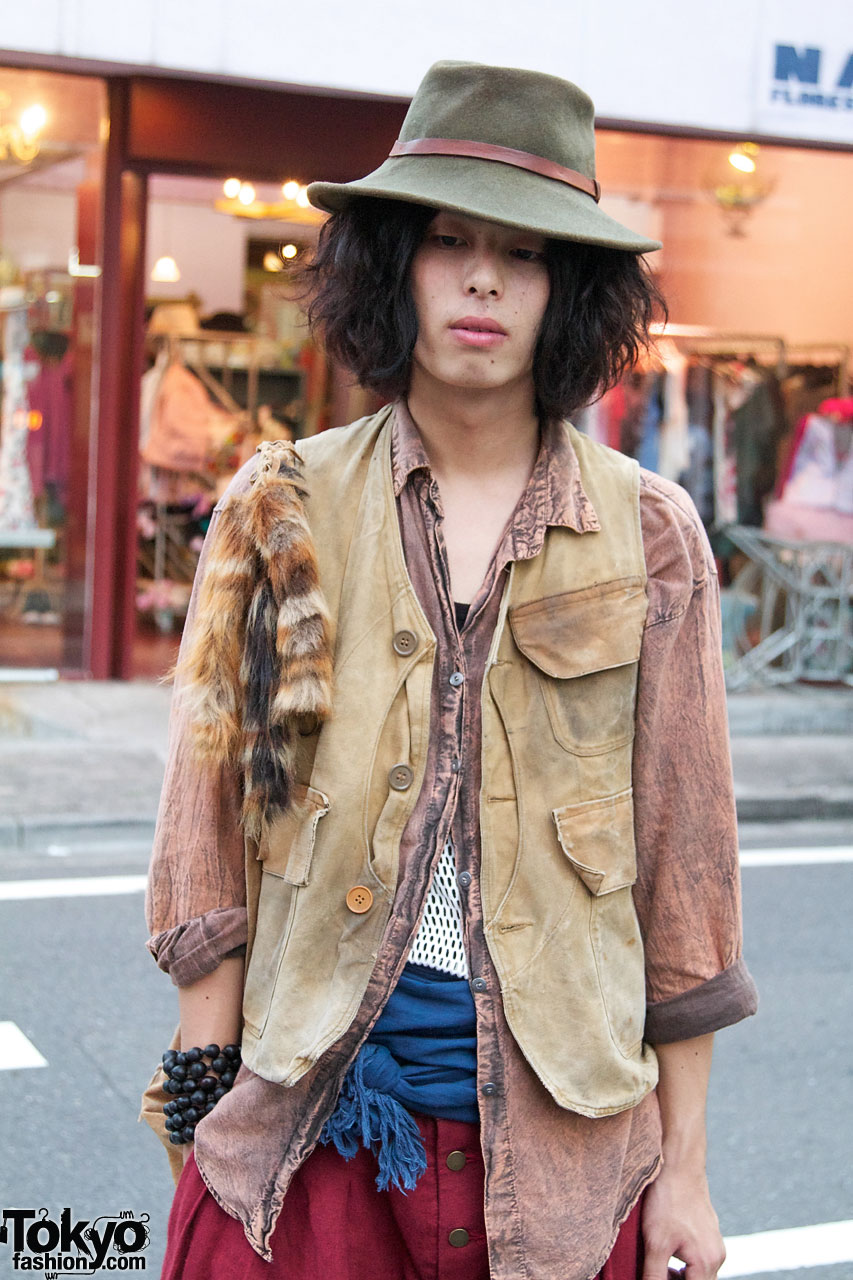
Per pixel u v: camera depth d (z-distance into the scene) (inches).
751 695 384.2
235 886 57.5
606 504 56.7
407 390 58.5
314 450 58.7
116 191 342.0
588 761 54.7
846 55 346.9
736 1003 58.0
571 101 55.9
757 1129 153.5
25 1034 167.9
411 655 54.4
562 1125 53.9
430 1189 54.2
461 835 54.0
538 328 56.2
